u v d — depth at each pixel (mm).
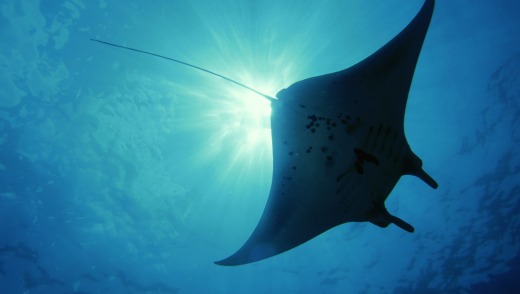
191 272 12141
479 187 12875
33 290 11414
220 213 10797
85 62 8070
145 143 9312
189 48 8406
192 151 9570
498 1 9508
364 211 2523
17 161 9133
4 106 8305
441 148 11930
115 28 7891
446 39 10070
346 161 2451
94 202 10062
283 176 2592
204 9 7934
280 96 2609
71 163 9344
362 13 8328
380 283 14086
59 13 7328
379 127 2447
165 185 10008
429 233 13336
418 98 10852
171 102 8867
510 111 11719
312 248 12203
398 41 2480
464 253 13930
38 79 8055
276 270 12617
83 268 11250
